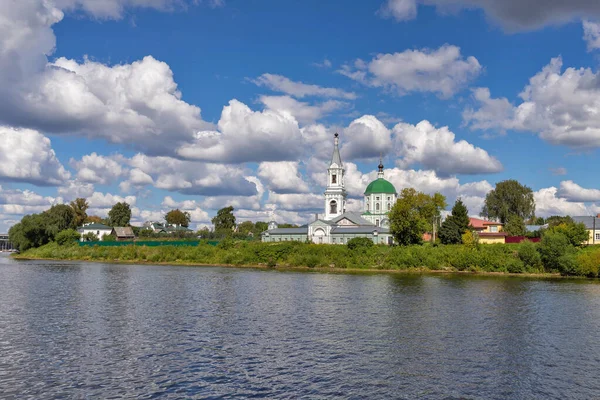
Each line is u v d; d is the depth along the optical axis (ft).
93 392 135.44
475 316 241.76
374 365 159.94
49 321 223.92
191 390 137.18
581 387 142.51
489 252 483.10
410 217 570.87
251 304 273.95
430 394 136.05
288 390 137.59
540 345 186.19
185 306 266.16
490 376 150.82
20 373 150.10
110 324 217.97
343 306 269.23
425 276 445.37
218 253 606.55
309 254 549.54
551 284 379.35
